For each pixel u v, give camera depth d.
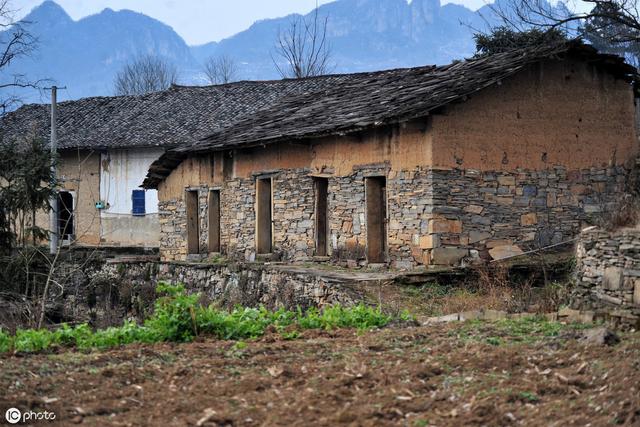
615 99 21.67
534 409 8.44
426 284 17.62
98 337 12.20
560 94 20.98
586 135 21.25
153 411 8.73
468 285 17.70
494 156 20.17
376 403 8.72
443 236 19.59
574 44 20.31
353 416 8.29
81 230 38.28
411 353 10.66
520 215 20.33
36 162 25.20
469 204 19.86
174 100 38.69
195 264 23.92
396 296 16.86
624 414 8.09
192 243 28.19
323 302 18.20
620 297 13.21
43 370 10.30
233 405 8.83
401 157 20.39
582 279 13.83
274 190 24.59
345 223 22.06
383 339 11.57
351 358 10.48
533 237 20.39
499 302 15.29
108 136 37.19
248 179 25.62
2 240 24.73
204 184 27.52
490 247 19.95
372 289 17.28
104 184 37.75
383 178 21.39
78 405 8.93
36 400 8.99
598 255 13.66
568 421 8.05
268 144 24.19
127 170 37.16
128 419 8.48
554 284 16.53
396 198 20.52
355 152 21.80
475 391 8.99
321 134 21.80
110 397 9.21
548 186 20.70
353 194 21.81
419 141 19.92
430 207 19.59
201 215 27.64
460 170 19.81
